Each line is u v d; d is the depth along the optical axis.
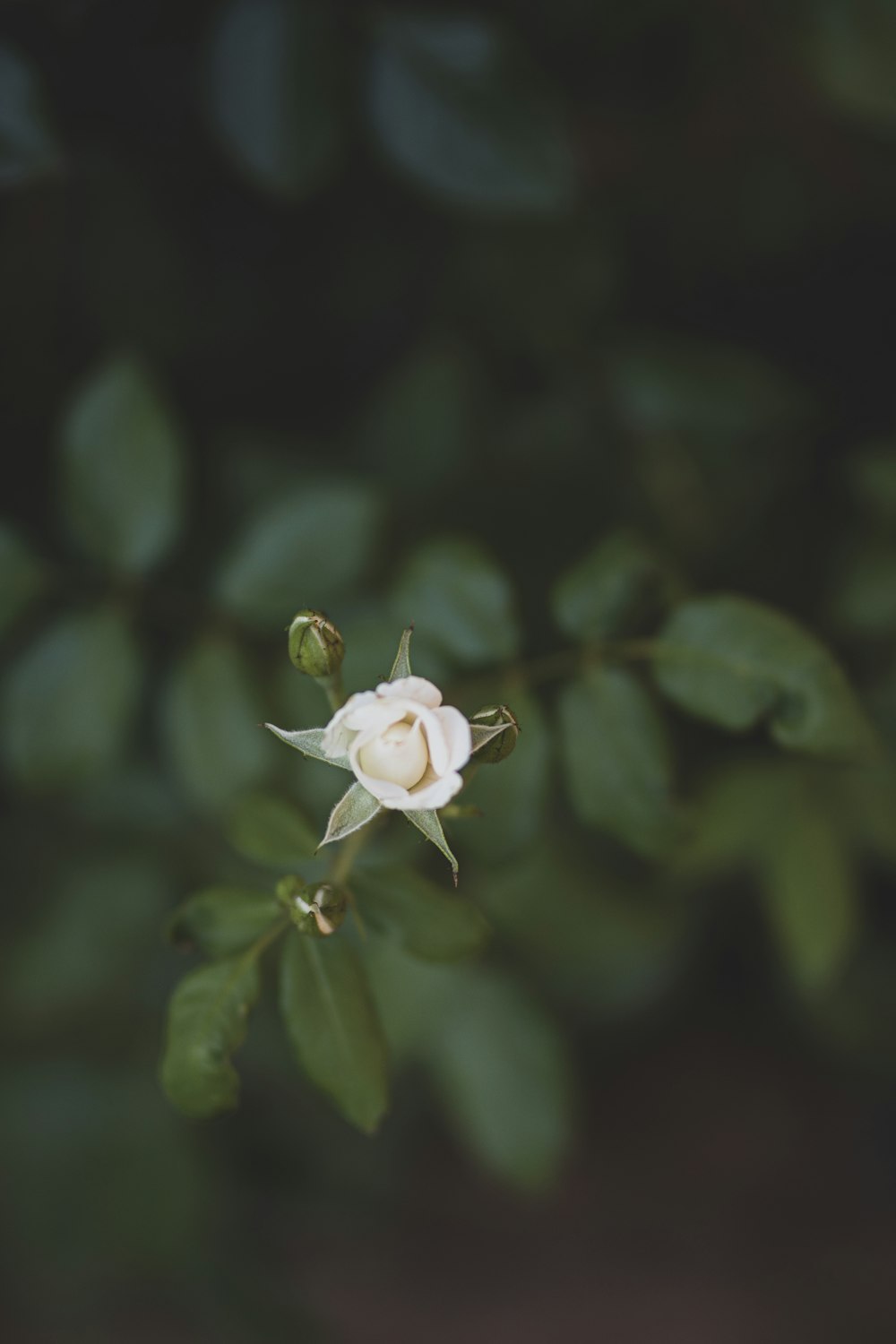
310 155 0.62
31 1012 0.71
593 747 0.55
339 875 0.52
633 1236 1.06
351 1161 0.85
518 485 0.73
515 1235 1.06
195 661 0.60
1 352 0.72
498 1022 0.67
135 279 0.73
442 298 0.75
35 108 0.58
